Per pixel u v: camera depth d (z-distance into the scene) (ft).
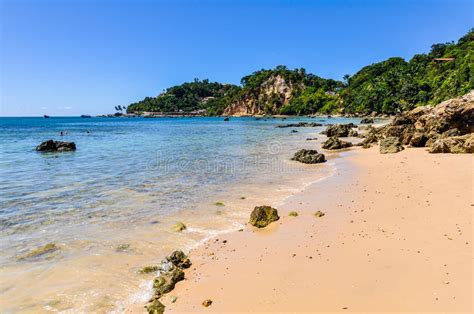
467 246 29.27
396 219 38.17
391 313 21.16
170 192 56.08
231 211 45.52
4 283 27.09
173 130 270.46
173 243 35.12
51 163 89.97
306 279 26.40
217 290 25.84
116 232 38.01
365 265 27.76
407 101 390.21
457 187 48.26
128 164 86.94
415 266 26.73
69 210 45.96
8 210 45.83
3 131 272.10
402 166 70.18
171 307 23.90
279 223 40.19
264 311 22.65
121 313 23.50
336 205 46.11
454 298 22.03
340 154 101.50
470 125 92.68
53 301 24.79
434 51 522.47
